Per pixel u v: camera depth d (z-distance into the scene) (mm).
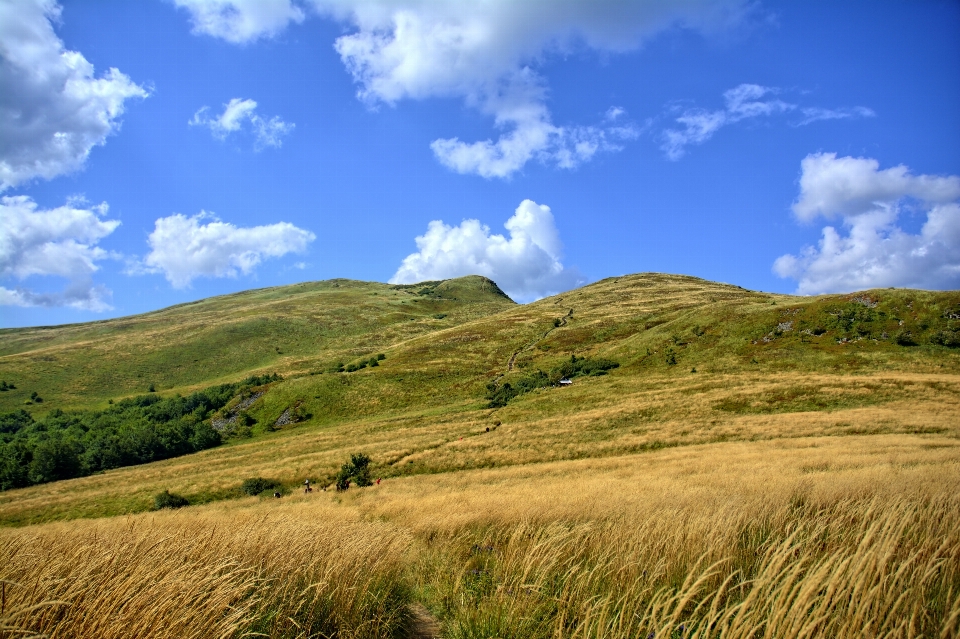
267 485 43625
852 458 22562
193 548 5555
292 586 4852
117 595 3570
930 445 27234
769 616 3252
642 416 50438
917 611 3471
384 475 43000
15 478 59375
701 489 14188
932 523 5715
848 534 5641
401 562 7129
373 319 180375
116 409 95438
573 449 43031
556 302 156375
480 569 6648
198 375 125375
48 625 3316
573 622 4156
